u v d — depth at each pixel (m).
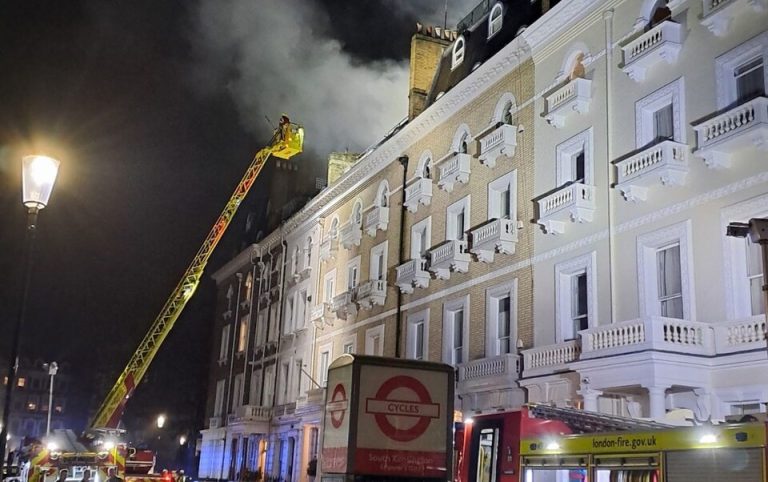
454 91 28.55
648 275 18.92
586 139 21.62
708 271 17.28
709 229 17.41
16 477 26.48
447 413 13.48
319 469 13.87
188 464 65.56
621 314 19.44
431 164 30.56
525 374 21.61
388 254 33.03
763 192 16.23
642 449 10.67
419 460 13.13
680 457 10.05
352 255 37.00
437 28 34.72
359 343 34.47
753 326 15.84
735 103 17.33
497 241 24.39
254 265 51.16
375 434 12.98
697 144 17.84
